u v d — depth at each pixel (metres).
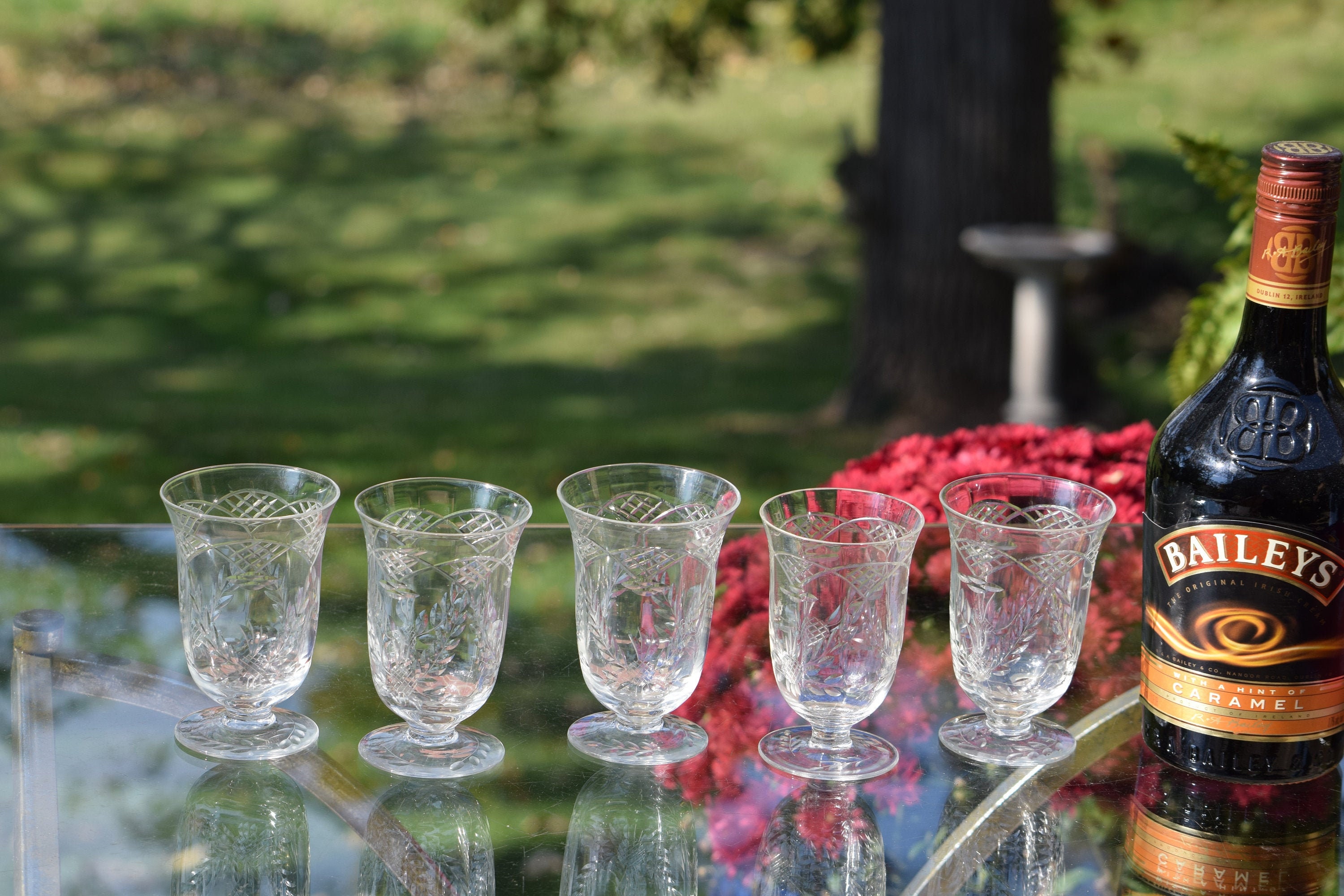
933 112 5.41
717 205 9.34
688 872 1.10
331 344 6.99
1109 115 10.16
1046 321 5.27
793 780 1.22
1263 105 10.20
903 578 1.17
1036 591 1.18
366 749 1.24
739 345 7.03
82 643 1.41
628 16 6.26
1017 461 1.76
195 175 9.77
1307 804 1.20
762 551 1.62
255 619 1.18
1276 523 1.13
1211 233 7.98
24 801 1.15
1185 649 1.18
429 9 12.61
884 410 5.64
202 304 7.59
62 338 6.95
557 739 1.27
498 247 8.65
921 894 1.08
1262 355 1.16
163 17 12.45
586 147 10.45
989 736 1.28
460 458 5.20
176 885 1.06
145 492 4.77
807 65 6.69
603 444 5.42
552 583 1.58
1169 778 1.24
